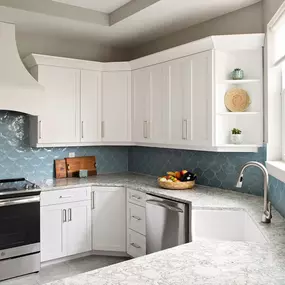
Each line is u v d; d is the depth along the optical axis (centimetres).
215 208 262
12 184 349
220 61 295
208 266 147
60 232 350
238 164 316
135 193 348
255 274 138
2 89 324
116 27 364
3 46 327
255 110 295
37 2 316
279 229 201
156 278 135
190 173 338
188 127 321
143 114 379
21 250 320
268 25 267
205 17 334
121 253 375
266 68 278
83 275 138
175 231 291
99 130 404
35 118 367
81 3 331
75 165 418
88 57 429
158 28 369
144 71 376
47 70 366
